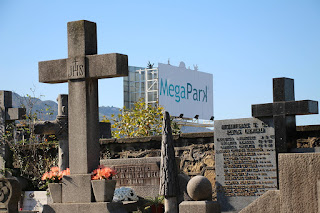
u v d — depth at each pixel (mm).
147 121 22234
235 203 13438
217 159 13734
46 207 12875
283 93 12867
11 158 18375
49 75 13422
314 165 8156
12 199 11820
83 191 12609
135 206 14312
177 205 13016
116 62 12602
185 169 15547
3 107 18172
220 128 13750
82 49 13039
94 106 13047
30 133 18391
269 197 8875
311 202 8141
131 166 15219
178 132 21875
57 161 18016
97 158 13031
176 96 51031
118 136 22297
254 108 13148
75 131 12977
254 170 13227
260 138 13164
